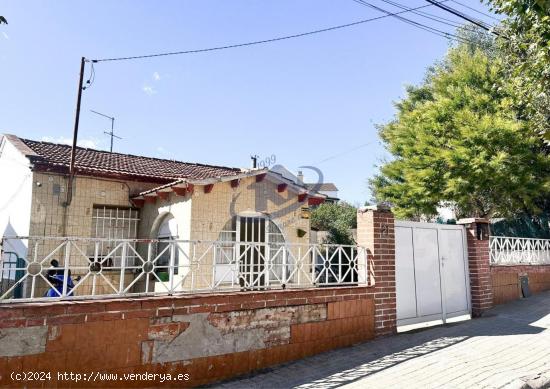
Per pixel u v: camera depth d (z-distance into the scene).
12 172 11.28
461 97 14.63
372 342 7.00
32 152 10.33
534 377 5.05
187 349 5.16
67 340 4.38
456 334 7.36
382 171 18.30
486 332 7.41
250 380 5.36
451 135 14.51
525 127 11.94
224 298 5.56
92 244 10.65
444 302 8.60
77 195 10.49
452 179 13.64
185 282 9.27
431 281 8.47
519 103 8.83
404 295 7.95
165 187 9.91
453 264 8.98
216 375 5.37
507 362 5.67
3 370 4.01
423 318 8.16
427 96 20.39
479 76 14.79
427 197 15.35
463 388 4.73
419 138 15.41
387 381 5.08
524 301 10.52
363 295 7.17
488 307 9.32
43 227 9.91
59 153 11.76
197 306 5.31
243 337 5.68
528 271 11.59
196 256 9.42
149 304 4.94
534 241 12.39
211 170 14.83
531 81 7.26
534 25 6.31
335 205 23.31
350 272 7.42
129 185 11.40
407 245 8.21
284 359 6.05
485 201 15.12
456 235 9.20
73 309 4.45
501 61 13.99
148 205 11.29
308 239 11.83
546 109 8.91
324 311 6.62
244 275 6.78
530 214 16.23
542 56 6.23
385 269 7.58
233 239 10.42
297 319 6.28
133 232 11.45
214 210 9.93
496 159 12.30
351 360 6.06
